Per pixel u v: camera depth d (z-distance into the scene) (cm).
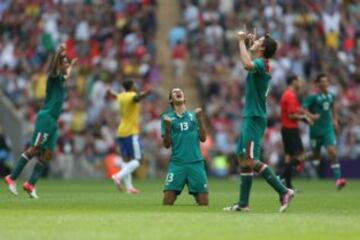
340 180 7000
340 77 11712
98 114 10912
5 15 12069
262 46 4584
